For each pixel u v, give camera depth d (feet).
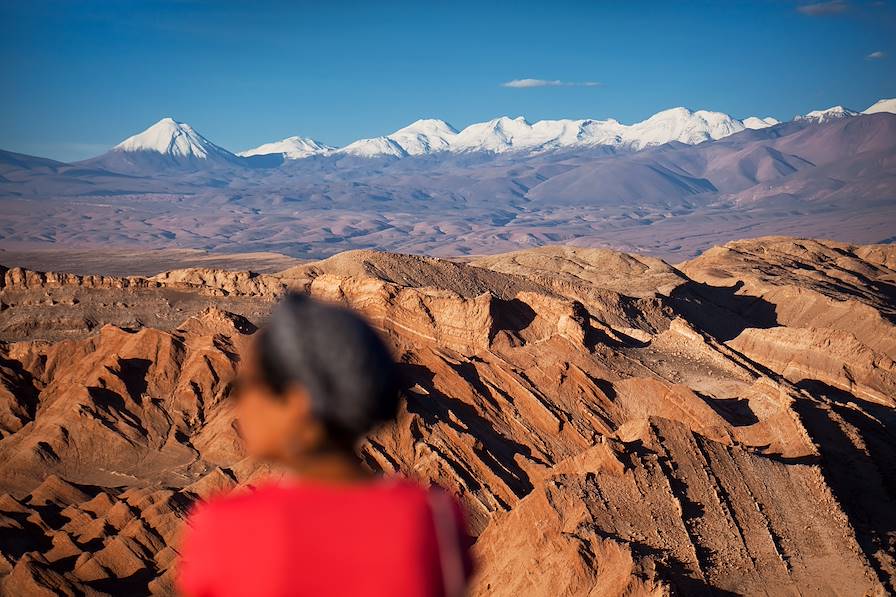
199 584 8.36
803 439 161.48
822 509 130.31
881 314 385.09
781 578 112.37
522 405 224.53
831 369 269.44
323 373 8.32
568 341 266.77
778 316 436.76
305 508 8.42
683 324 297.53
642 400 232.73
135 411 233.14
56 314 338.34
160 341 255.70
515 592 109.29
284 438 8.41
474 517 169.58
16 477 207.51
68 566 161.38
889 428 197.16
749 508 127.44
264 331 8.77
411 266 442.09
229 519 8.46
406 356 229.25
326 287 296.51
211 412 237.25
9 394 242.58
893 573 116.67
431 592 8.48
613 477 126.52
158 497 173.78
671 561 109.60
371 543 8.38
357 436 8.55
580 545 107.55
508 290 435.12
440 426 189.98
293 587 8.18
